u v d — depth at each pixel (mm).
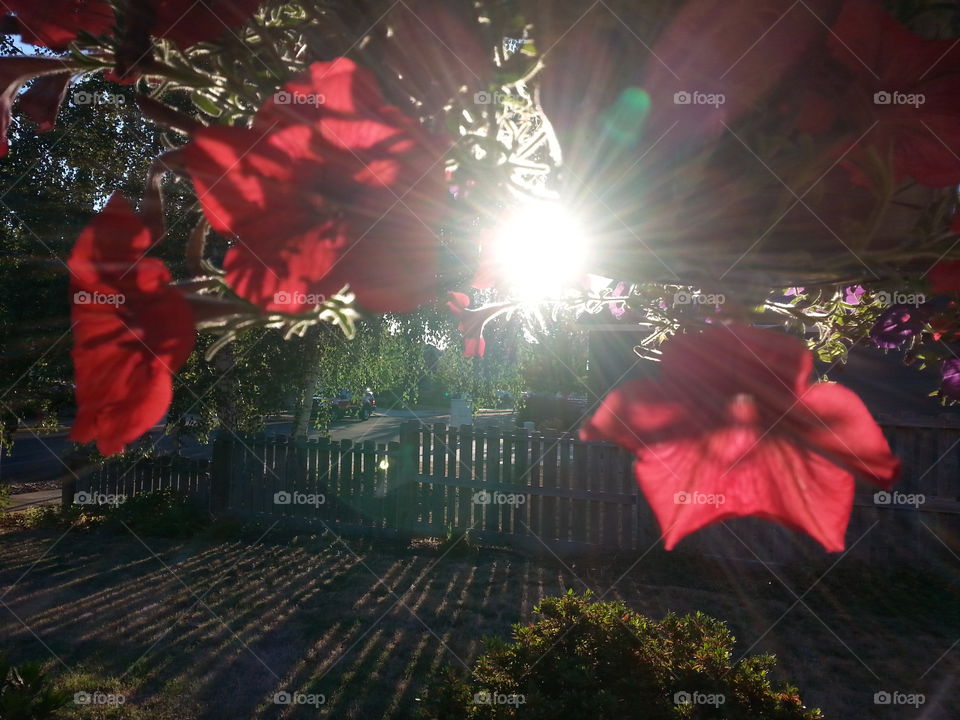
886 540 4961
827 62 311
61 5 348
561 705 2371
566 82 341
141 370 222
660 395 239
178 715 3189
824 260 333
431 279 259
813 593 4672
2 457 11914
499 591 4855
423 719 2484
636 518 5656
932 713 3154
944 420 4840
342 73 247
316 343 6441
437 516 6340
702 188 332
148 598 4703
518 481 6109
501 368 8180
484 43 342
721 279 332
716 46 319
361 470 6625
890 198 327
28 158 4098
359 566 5449
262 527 6703
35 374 4730
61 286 4527
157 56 352
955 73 295
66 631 4137
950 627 4078
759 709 2420
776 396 238
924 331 544
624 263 341
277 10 375
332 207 246
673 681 2494
